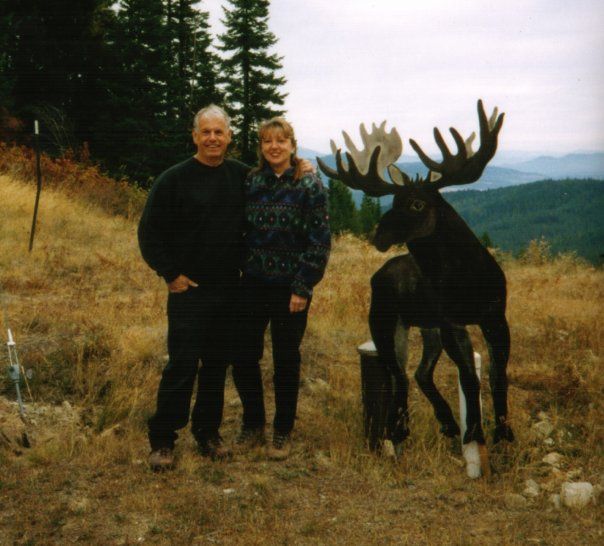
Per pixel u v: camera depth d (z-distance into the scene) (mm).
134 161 25141
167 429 4051
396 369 4195
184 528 3396
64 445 4309
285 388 4219
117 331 6078
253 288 4109
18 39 25359
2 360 5383
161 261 3920
